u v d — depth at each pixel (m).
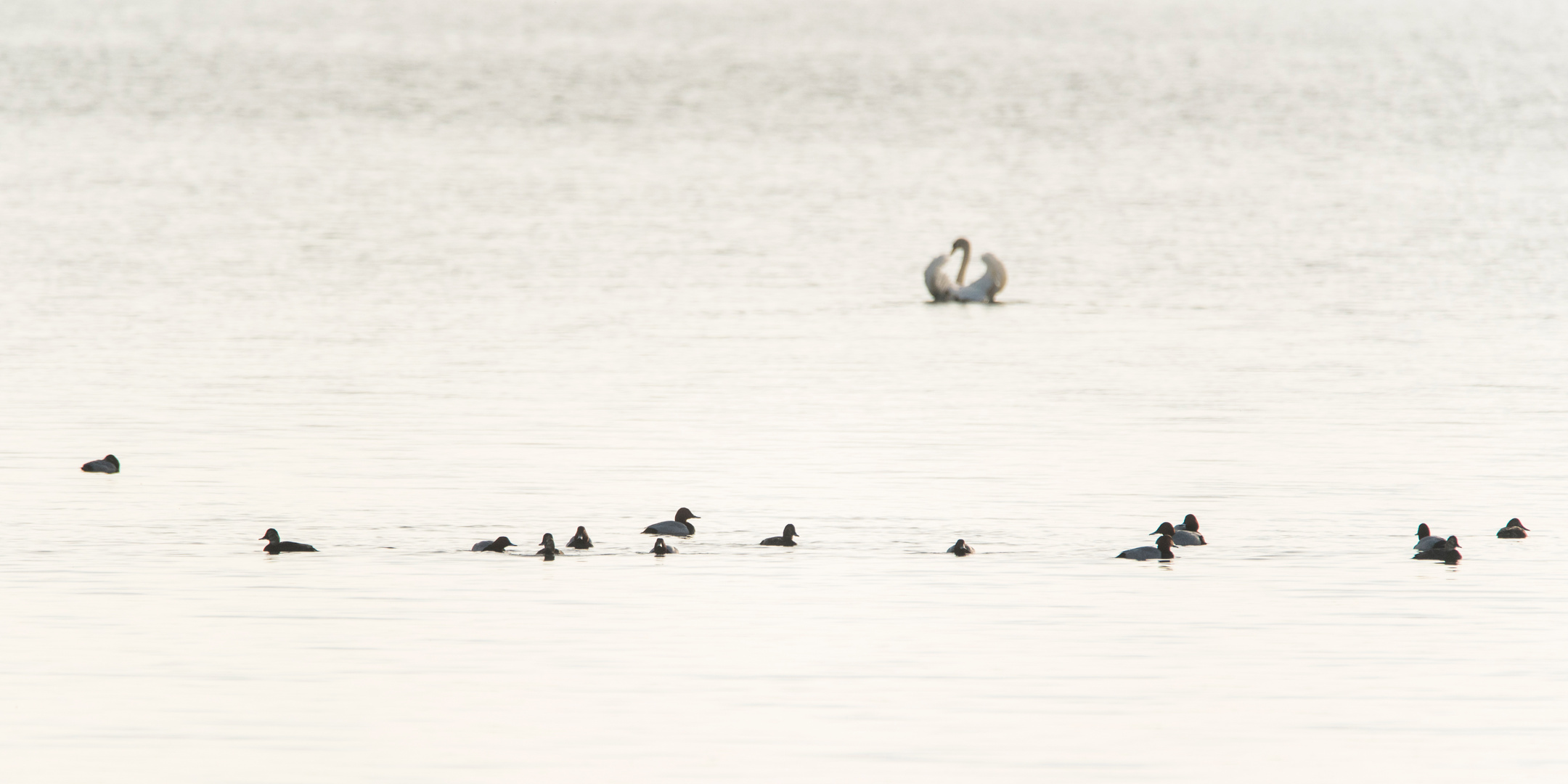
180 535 39.31
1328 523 41.22
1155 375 60.06
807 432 50.56
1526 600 35.56
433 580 36.34
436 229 96.19
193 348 62.53
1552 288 79.56
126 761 27.77
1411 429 51.53
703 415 52.66
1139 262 88.56
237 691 30.44
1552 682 31.27
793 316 72.00
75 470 45.12
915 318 71.94
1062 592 35.97
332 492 43.16
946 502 42.88
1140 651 32.62
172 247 87.75
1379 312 73.25
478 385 56.78
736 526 40.50
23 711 29.55
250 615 34.06
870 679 31.19
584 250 89.75
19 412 52.09
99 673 31.12
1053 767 27.80
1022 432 50.91
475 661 31.91
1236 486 44.66
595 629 33.53
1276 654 32.56
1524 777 27.61
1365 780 27.42
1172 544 38.84
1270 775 27.55
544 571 37.00
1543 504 43.00
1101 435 50.56
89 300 72.38
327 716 29.50
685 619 34.16
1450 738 29.00
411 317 70.00
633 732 28.97
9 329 65.69
